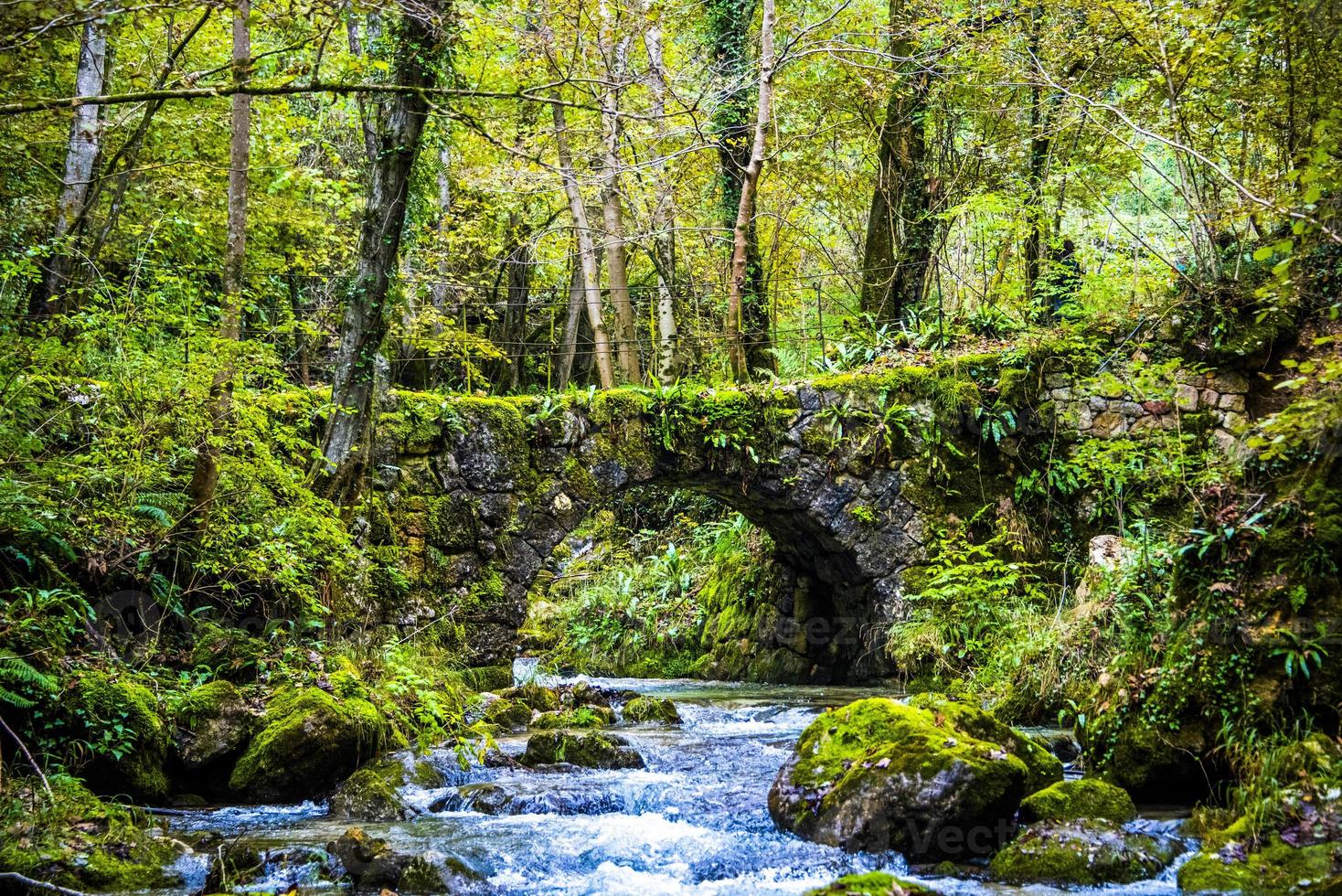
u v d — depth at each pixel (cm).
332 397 953
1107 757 583
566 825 561
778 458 1196
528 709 945
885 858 486
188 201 1134
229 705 649
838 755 554
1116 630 827
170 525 704
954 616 1109
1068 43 1138
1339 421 521
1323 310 1041
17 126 920
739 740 806
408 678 745
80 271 920
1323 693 504
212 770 634
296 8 566
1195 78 1027
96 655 623
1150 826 508
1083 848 454
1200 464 1088
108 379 730
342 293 1037
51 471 659
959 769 489
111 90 1021
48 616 593
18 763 523
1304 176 595
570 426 1165
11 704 536
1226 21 980
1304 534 528
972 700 880
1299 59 934
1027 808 512
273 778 624
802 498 1200
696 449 1195
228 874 464
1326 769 452
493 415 1139
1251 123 1009
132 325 763
